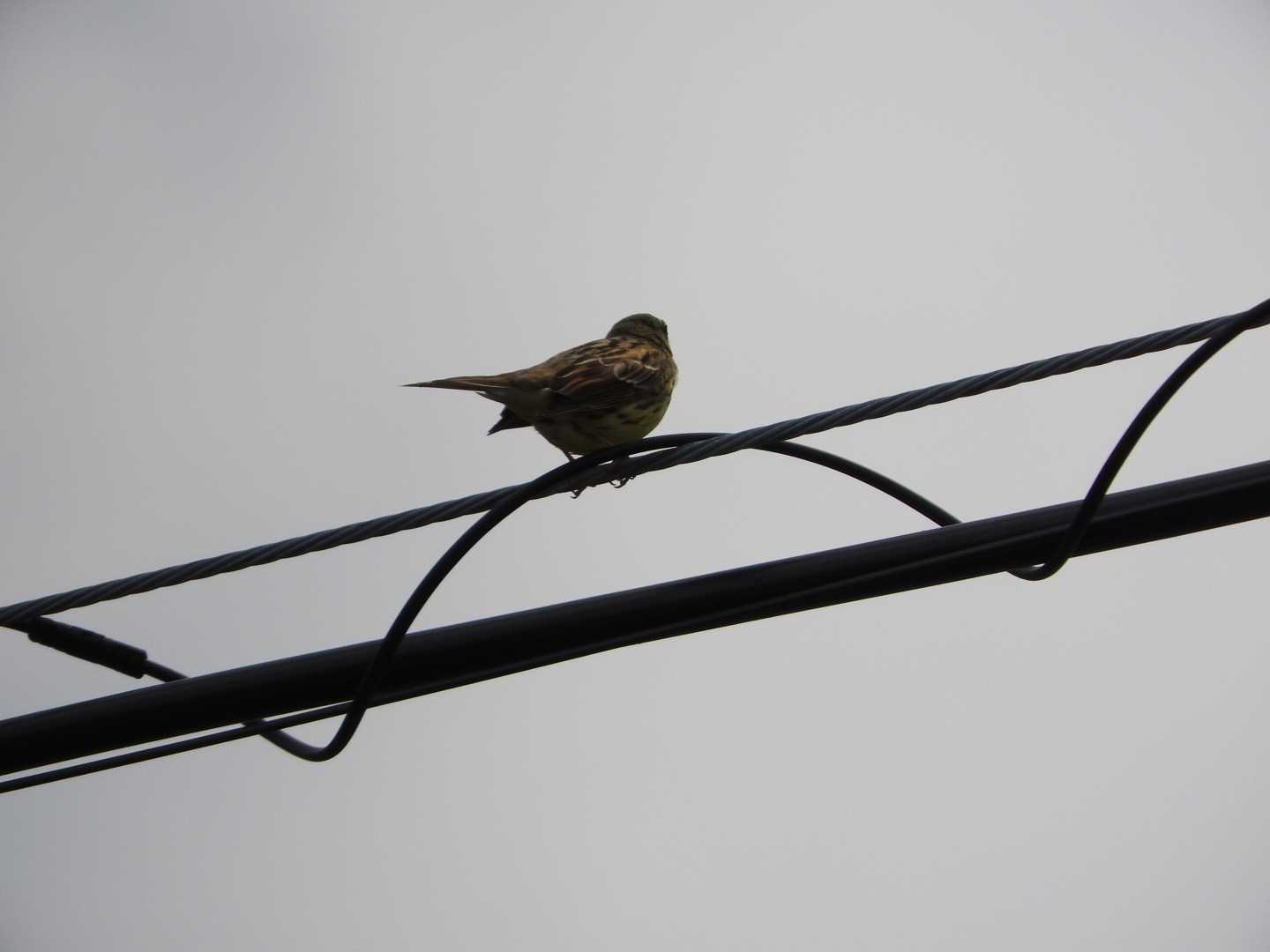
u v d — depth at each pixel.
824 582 10.80
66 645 12.01
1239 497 10.38
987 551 10.64
